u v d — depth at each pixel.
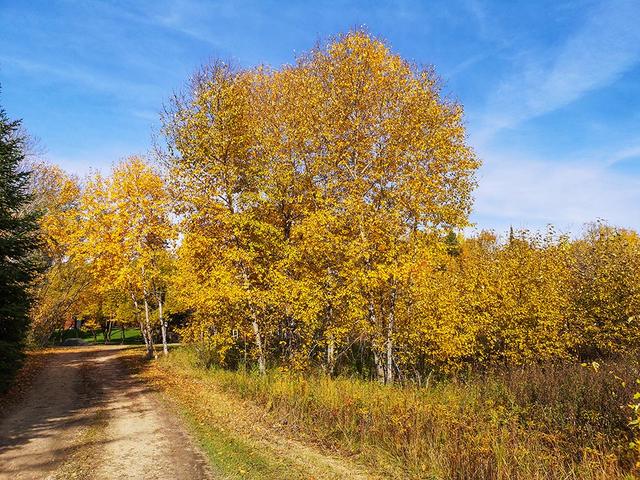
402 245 15.69
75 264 31.42
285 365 17.27
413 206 15.48
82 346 45.59
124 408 14.24
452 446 8.36
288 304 16.84
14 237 16.05
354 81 17.59
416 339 15.73
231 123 18.55
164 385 18.66
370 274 14.62
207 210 18.52
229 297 17.27
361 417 10.73
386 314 16.30
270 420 11.70
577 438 9.23
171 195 19.47
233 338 19.95
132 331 68.06
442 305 15.51
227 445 9.71
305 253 17.12
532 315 17.50
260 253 19.39
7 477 7.98
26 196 17.30
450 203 16.16
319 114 18.61
